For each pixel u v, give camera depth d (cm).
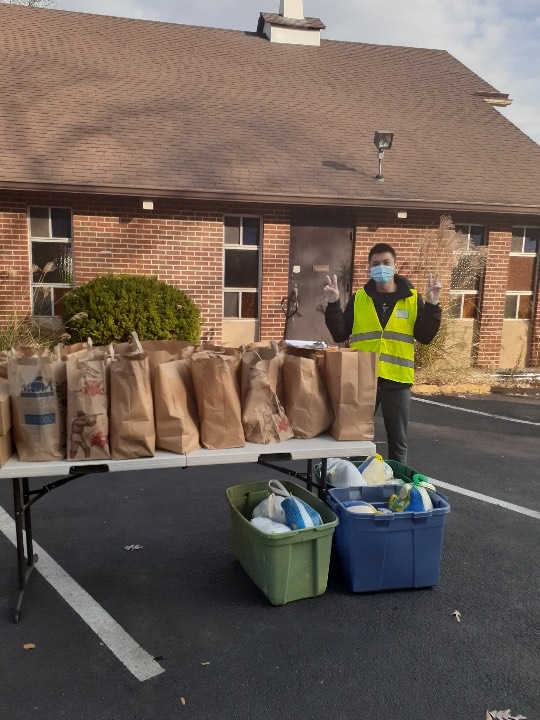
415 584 352
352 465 385
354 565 340
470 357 1056
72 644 298
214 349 373
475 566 385
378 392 434
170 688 269
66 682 272
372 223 1009
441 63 1449
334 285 434
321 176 980
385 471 390
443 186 1020
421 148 1124
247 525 340
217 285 970
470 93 1350
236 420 328
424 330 418
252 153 998
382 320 430
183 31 1331
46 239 912
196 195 886
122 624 315
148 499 484
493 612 333
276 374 343
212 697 264
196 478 535
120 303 830
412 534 343
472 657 294
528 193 1049
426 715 255
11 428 306
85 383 302
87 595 342
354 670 282
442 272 991
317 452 332
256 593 347
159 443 317
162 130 1002
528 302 1123
